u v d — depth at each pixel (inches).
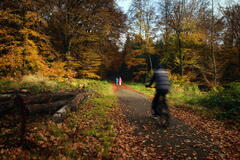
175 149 130.6
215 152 124.1
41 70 462.3
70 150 121.2
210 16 671.8
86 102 316.8
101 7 659.4
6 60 377.4
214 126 187.5
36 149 120.6
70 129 169.5
